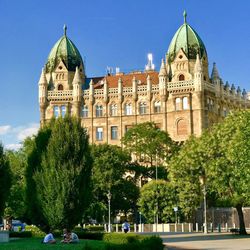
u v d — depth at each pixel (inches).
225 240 2247.8
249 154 2276.1
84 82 5920.3
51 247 1560.0
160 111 5378.9
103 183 3823.8
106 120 5546.3
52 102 5649.6
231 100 5812.0
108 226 3745.1
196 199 3297.2
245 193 2418.8
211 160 2819.9
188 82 5260.8
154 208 3774.6
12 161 3410.4
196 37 5526.6
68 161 2135.8
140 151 4722.0
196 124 5187.0
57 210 2084.2
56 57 5836.6
